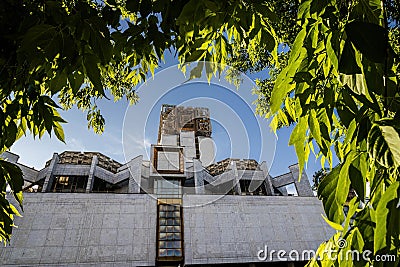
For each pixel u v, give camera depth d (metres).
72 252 13.59
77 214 14.66
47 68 1.13
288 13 2.42
